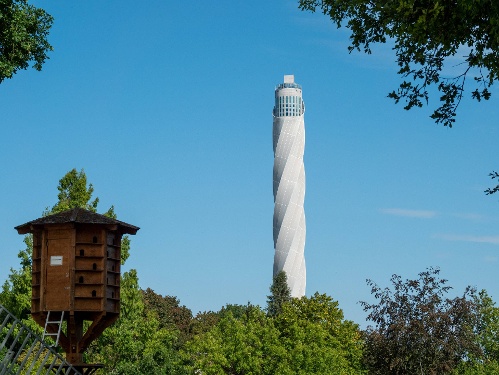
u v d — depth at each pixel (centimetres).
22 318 5862
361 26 2211
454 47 1980
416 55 2056
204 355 7519
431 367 4425
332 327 9062
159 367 6047
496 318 6931
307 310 9325
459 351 4541
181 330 11644
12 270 6178
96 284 3572
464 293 4578
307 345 7512
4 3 2905
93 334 3638
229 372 7550
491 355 6888
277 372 7256
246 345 7425
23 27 2994
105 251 3603
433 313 4431
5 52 3003
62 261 3569
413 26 1942
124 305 6575
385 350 4469
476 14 1869
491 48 1948
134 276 6694
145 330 6831
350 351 8581
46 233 3600
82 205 6412
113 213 6581
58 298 3544
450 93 2116
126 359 6494
